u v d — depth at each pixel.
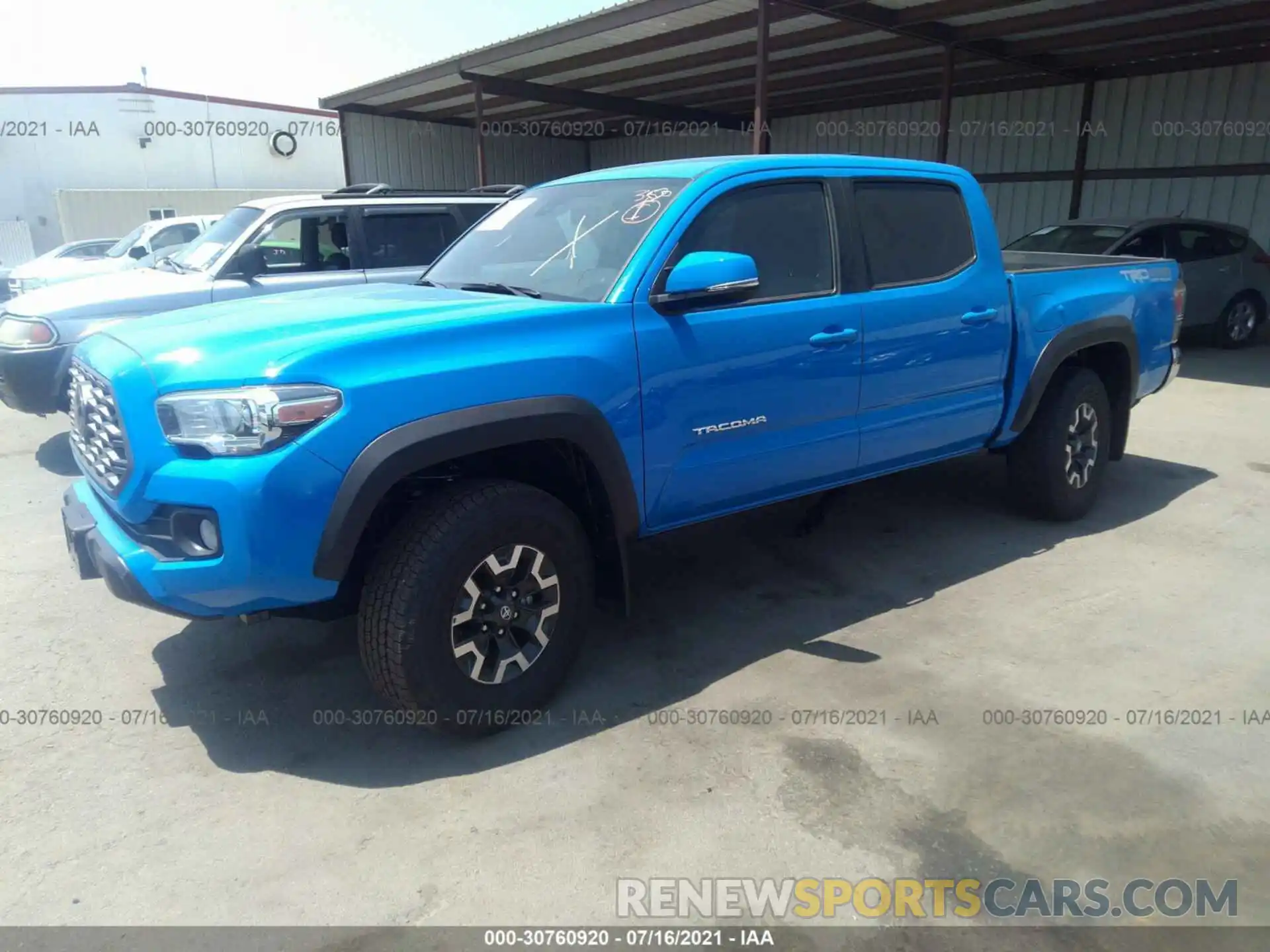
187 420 2.67
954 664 3.60
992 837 2.61
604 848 2.57
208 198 23.25
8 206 26.05
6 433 7.79
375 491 2.71
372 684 3.03
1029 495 5.16
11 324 6.51
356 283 7.14
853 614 4.09
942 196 4.42
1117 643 3.76
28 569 4.64
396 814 2.73
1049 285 4.84
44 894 2.41
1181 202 13.58
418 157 20.48
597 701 3.36
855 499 5.72
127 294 6.59
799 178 3.83
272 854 2.56
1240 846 2.56
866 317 3.91
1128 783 2.84
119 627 3.99
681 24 11.55
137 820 2.71
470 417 2.85
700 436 3.47
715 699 3.37
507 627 3.10
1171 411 8.23
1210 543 4.91
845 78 14.82
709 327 3.43
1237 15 10.50
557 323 3.11
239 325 2.98
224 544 2.63
